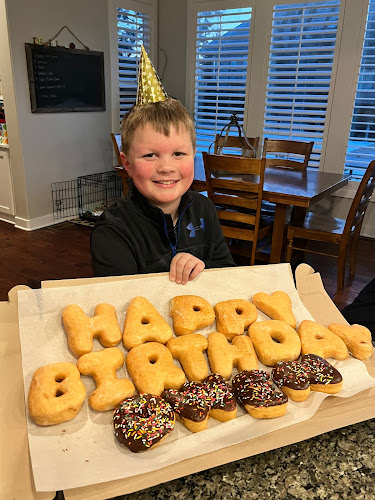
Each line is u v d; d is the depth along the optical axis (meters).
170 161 0.87
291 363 0.71
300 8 3.61
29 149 3.63
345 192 3.89
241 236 2.66
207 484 0.54
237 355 0.72
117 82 4.36
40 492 0.49
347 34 3.46
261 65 3.96
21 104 3.45
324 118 3.79
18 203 3.81
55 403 0.57
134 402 0.60
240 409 0.65
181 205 1.11
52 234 3.75
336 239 2.70
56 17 3.54
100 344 0.72
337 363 0.75
